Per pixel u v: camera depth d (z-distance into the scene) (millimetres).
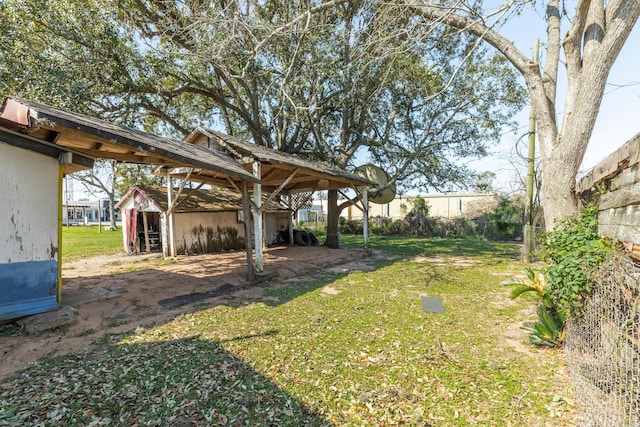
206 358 3006
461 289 5867
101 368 2771
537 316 4156
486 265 8398
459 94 10750
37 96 6242
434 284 6254
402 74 9492
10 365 2814
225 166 5367
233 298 5152
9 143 3551
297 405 2307
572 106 4082
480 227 16547
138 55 8227
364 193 10875
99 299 4586
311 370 2824
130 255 9922
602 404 2143
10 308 3578
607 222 3164
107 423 2061
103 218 42375
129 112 8641
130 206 10547
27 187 3725
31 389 2430
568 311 2826
